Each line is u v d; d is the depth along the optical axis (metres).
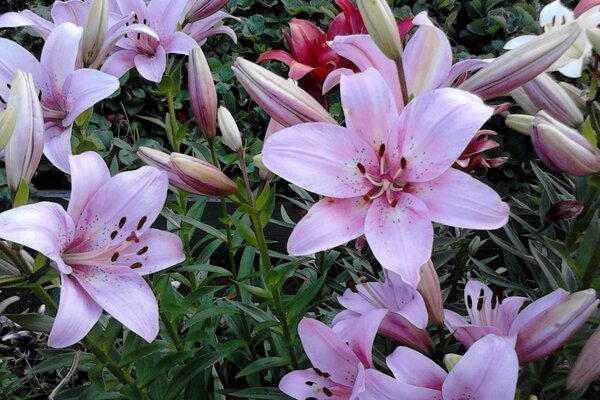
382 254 0.56
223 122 0.68
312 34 0.77
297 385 0.66
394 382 0.56
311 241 0.58
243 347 0.99
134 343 0.78
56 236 0.60
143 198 0.65
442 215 0.57
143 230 0.65
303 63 0.77
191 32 0.94
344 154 0.59
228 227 0.87
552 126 0.57
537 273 0.81
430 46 0.62
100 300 0.62
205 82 0.75
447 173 0.58
